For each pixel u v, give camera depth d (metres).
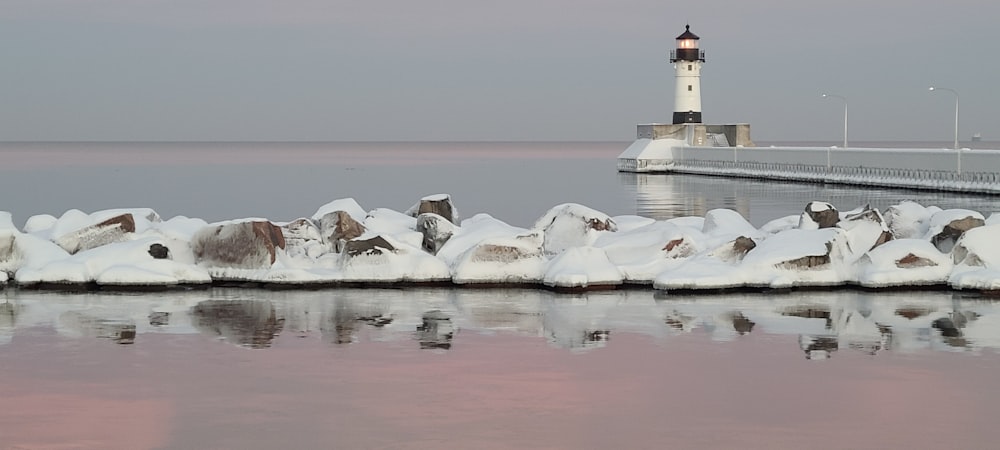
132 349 26.88
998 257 36.12
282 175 158.50
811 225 40.03
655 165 165.00
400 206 92.19
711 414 21.55
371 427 20.66
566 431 20.48
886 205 83.75
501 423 20.94
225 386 23.41
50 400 22.36
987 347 27.12
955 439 20.02
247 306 32.97
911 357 26.12
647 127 171.12
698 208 85.00
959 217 38.53
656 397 22.70
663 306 33.09
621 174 163.38
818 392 23.05
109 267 36.44
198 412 21.56
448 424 20.86
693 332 29.11
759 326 29.89
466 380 24.02
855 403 22.23
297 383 23.67
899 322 30.36
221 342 27.73
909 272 35.91
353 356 26.22
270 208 86.88
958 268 36.25
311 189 118.19
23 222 73.38
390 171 180.38
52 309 32.25
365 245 37.38
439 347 27.27
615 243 38.31
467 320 30.84
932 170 106.25
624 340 28.11
